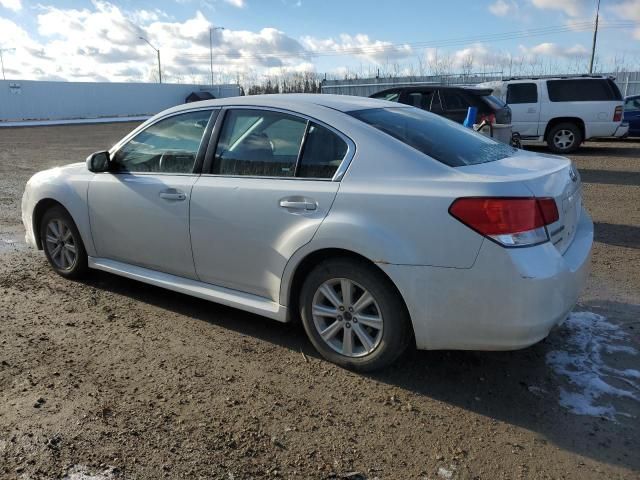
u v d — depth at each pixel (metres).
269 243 3.58
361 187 3.23
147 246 4.31
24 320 4.24
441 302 3.02
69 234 4.98
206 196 3.85
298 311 3.73
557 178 3.26
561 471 2.58
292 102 3.74
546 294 2.89
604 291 4.79
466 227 2.90
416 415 3.02
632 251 5.99
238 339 3.93
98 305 4.54
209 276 4.00
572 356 3.62
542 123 14.43
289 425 2.92
